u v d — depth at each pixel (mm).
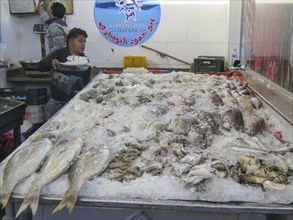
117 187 1218
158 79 3191
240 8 4383
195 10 4656
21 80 4527
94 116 2066
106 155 1363
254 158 1444
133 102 2322
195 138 1625
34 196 1149
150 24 4758
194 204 1140
